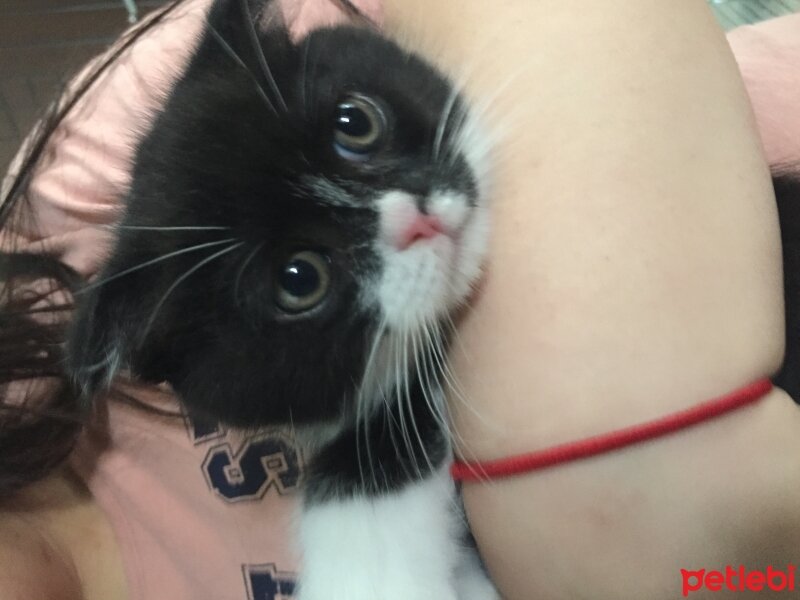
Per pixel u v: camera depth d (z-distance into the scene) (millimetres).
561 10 188
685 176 172
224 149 197
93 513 243
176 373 210
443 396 208
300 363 203
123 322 197
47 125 245
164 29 250
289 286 195
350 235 195
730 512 162
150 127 218
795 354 201
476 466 187
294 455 231
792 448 164
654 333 165
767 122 257
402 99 207
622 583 169
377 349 205
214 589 230
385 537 215
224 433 232
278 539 229
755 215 174
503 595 197
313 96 201
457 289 199
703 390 163
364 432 221
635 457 165
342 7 243
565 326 170
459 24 205
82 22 363
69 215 230
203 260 194
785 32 288
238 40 212
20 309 222
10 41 351
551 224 176
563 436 169
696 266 167
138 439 237
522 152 186
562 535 172
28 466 225
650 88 178
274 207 193
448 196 199
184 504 235
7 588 202
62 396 223
